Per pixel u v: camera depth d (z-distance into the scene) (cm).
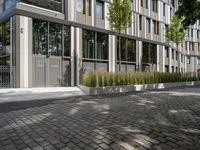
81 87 1495
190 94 1295
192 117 629
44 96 1174
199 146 397
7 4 1739
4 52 1789
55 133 464
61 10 1889
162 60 3106
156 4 3028
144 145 396
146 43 2814
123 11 1834
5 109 762
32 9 1653
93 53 2112
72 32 1930
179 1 882
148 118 612
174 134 463
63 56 1859
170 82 2048
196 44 4784
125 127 512
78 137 436
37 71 1684
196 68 4784
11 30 1642
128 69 2516
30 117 622
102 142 409
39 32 1711
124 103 908
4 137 439
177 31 2659
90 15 2084
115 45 2325
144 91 1539
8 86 1625
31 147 384
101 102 939
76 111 717
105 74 1453
